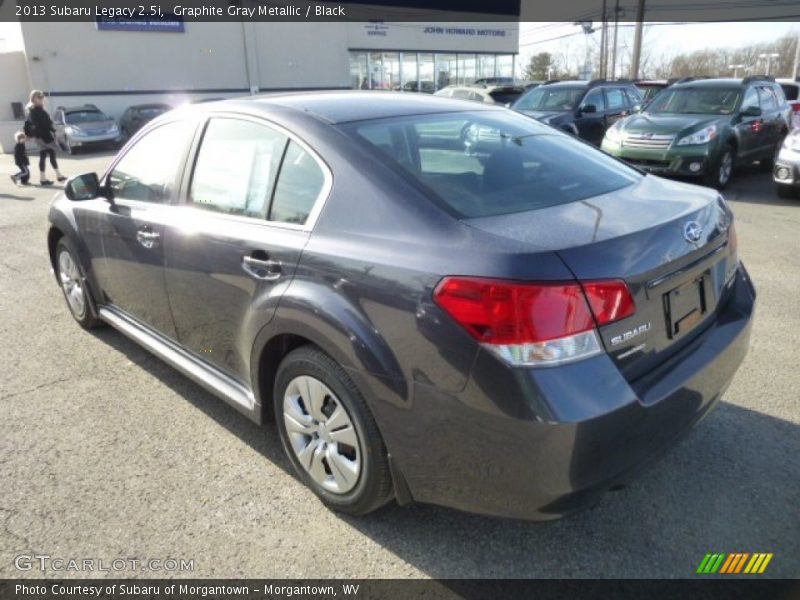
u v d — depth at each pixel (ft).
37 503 9.18
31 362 13.79
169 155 11.28
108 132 65.51
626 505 8.96
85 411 11.72
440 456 7.22
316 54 103.91
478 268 6.68
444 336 6.83
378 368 7.39
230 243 9.42
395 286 7.25
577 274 6.59
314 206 8.50
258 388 9.52
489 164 8.98
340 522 8.78
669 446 7.62
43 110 41.39
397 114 9.77
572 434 6.46
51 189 40.06
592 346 6.69
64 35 80.07
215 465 10.07
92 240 13.23
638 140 32.40
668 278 7.51
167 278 11.01
